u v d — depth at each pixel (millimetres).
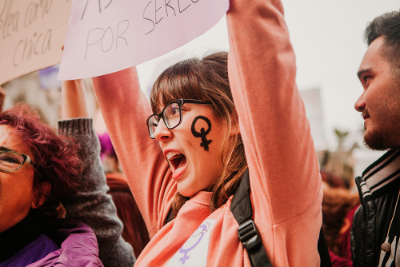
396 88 722
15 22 1253
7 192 901
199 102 751
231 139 742
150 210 964
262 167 606
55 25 1107
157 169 990
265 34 593
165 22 747
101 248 1109
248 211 637
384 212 746
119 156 1027
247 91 604
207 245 657
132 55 787
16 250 918
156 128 790
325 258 715
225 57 853
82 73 865
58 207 1166
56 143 1074
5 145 956
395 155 746
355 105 814
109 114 1042
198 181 750
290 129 598
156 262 724
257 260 583
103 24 881
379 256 725
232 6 619
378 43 753
